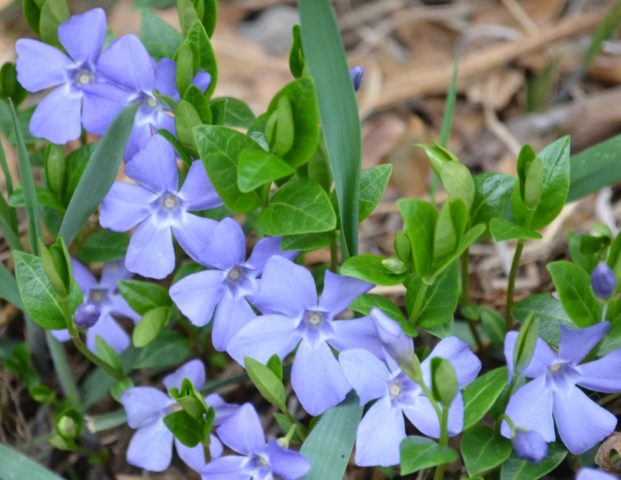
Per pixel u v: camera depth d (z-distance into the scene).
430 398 0.34
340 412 0.36
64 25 0.38
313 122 0.36
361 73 0.38
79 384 0.43
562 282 0.36
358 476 0.40
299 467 0.35
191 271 0.39
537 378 0.36
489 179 0.38
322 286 0.39
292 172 0.36
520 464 0.36
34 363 0.43
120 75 0.37
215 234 0.36
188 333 0.41
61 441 0.40
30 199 0.37
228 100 0.40
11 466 0.37
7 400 0.43
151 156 0.37
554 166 0.38
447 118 0.41
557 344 0.38
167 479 0.41
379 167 0.38
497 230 0.37
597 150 0.41
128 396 0.39
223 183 0.37
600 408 0.36
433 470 0.40
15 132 0.37
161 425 0.39
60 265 0.36
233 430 0.35
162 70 0.37
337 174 0.37
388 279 0.36
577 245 0.39
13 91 0.40
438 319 0.37
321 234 0.37
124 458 0.42
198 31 0.38
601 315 0.37
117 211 0.37
